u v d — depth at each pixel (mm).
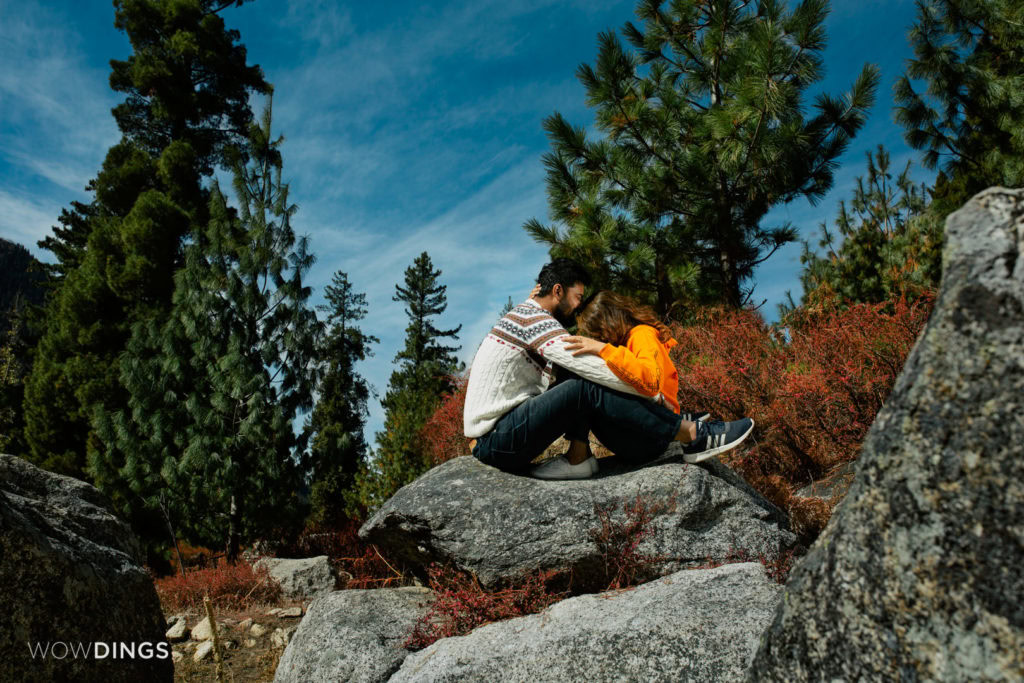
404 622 2873
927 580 931
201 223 13539
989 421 920
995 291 961
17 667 1815
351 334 22578
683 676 1856
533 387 3018
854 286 9672
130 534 2676
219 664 1516
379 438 9430
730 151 9562
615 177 10305
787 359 5254
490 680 2072
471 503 2986
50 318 14258
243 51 17016
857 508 1047
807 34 8930
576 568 2777
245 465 9805
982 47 11766
